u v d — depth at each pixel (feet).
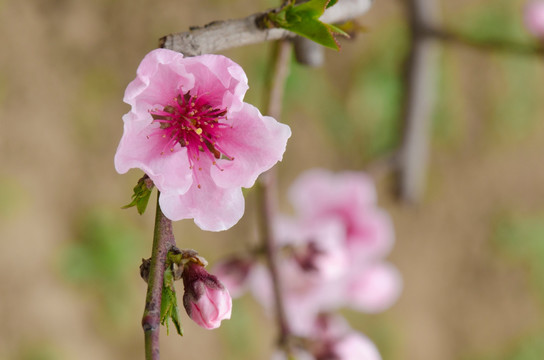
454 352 4.13
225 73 1.58
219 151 1.62
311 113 3.83
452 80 4.09
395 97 3.86
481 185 4.22
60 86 3.39
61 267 3.37
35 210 3.35
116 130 3.47
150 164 1.61
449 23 4.03
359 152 3.90
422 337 4.07
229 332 3.64
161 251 1.56
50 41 3.36
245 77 1.57
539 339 4.24
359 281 2.27
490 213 4.23
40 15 3.35
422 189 4.13
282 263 2.04
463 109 4.14
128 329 3.46
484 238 4.22
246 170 1.61
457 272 4.18
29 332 3.28
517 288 4.25
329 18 1.63
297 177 3.82
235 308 3.66
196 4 3.53
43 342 3.29
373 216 2.30
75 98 3.41
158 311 1.54
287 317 1.93
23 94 3.32
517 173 4.26
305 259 2.02
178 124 1.63
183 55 1.58
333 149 3.87
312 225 2.18
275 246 1.92
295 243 2.03
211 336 3.62
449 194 4.18
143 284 3.50
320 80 3.80
